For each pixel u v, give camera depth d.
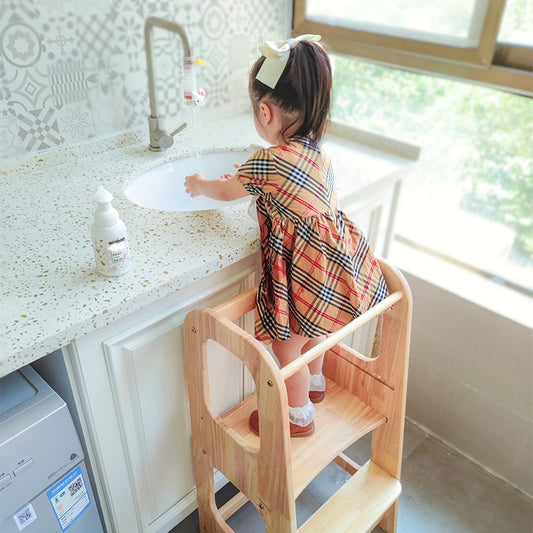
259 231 1.07
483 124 1.51
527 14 1.30
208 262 0.97
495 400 1.55
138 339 0.98
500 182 1.54
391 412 1.23
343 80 1.81
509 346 1.46
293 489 0.97
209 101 1.62
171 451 1.20
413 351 1.70
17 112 1.19
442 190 1.70
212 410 1.07
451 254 1.71
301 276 0.98
